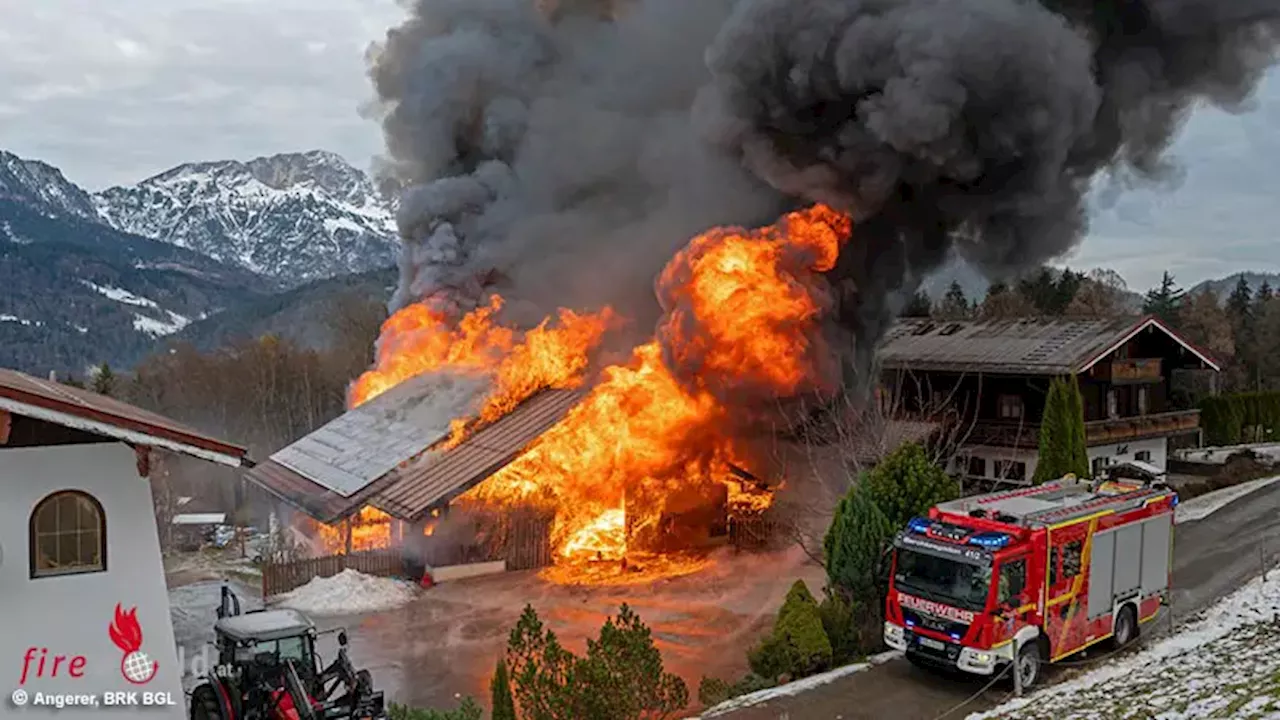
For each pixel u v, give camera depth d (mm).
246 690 13289
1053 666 16641
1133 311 72562
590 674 11977
